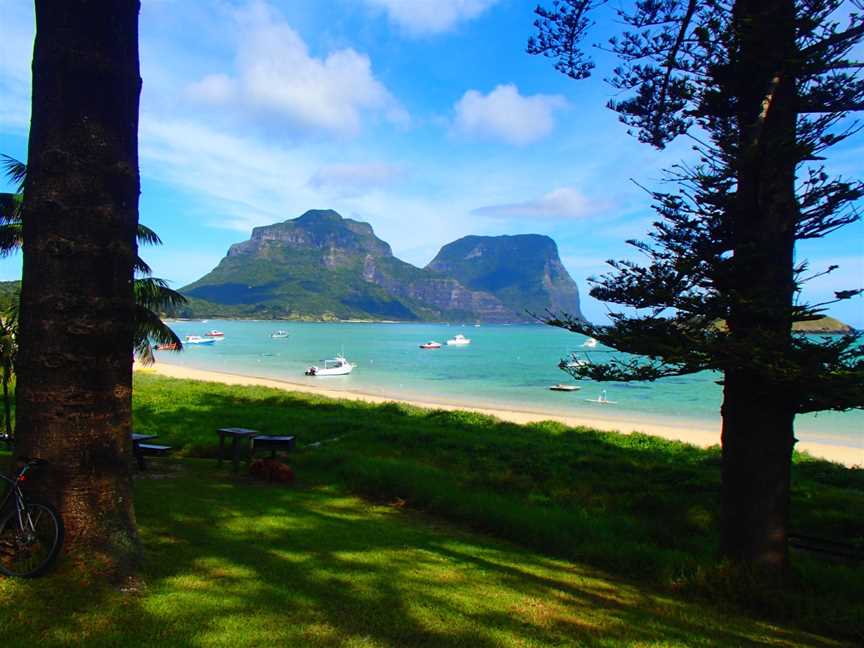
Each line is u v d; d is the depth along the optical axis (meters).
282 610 4.27
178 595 4.37
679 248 6.57
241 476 10.02
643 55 7.56
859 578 6.39
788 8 5.75
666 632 4.68
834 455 23.77
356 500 9.02
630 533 8.20
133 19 4.94
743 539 6.35
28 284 4.57
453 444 15.45
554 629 4.46
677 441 21.00
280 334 171.75
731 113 6.55
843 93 5.93
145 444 10.55
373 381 53.44
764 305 5.94
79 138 4.57
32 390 4.54
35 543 4.42
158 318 14.90
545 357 91.44
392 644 3.89
